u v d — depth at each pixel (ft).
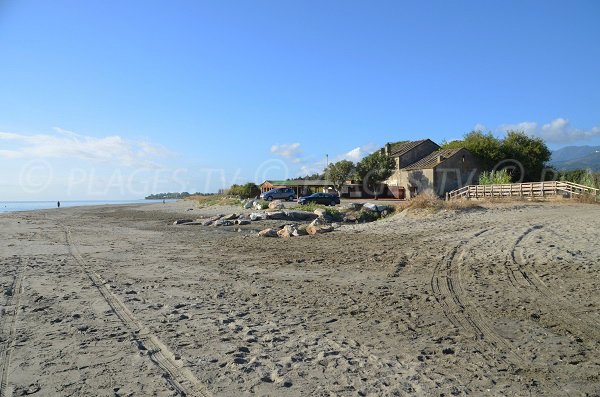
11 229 88.48
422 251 48.32
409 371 17.93
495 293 30.45
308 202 142.10
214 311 27.04
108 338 21.68
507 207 85.10
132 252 53.78
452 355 19.81
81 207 218.79
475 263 40.57
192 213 138.00
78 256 50.21
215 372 17.62
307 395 15.71
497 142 192.65
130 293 31.53
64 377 17.08
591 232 53.21
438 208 81.71
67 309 27.02
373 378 17.21
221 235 74.08
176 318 25.27
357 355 19.72
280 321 25.07
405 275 37.42
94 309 27.09
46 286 33.55
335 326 24.17
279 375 17.37
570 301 27.91
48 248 57.57
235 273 39.81
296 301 29.71
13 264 44.16
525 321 24.49
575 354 19.76
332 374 17.57
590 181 106.83
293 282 35.78
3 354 19.47
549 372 17.87
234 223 93.50
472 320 24.90
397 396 15.69
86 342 21.06
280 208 121.90
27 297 30.12
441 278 35.65
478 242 51.29
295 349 20.43
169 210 162.61
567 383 16.83
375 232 67.62
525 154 189.16
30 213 158.81
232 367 18.10
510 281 33.55
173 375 17.34
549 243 47.52
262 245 59.26
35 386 16.26
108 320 24.76
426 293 31.14
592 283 31.86
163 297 30.53
